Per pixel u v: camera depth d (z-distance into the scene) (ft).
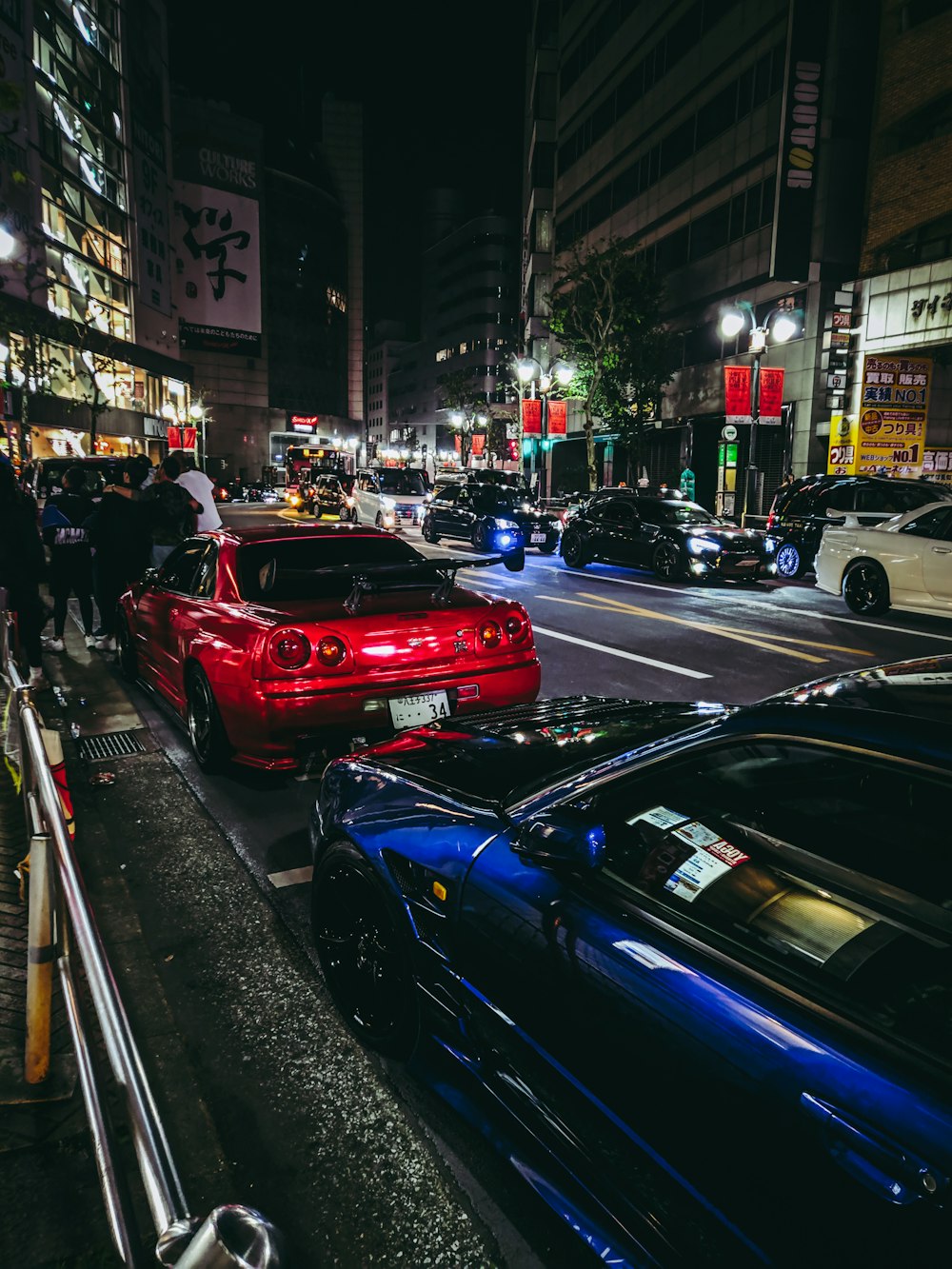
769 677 24.29
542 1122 6.07
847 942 5.21
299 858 12.75
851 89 80.59
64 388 146.41
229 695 14.12
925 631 31.68
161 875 12.20
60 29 146.51
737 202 97.45
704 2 101.30
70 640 28.48
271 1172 6.97
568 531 55.52
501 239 345.10
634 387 106.11
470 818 7.25
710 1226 4.72
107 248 168.86
